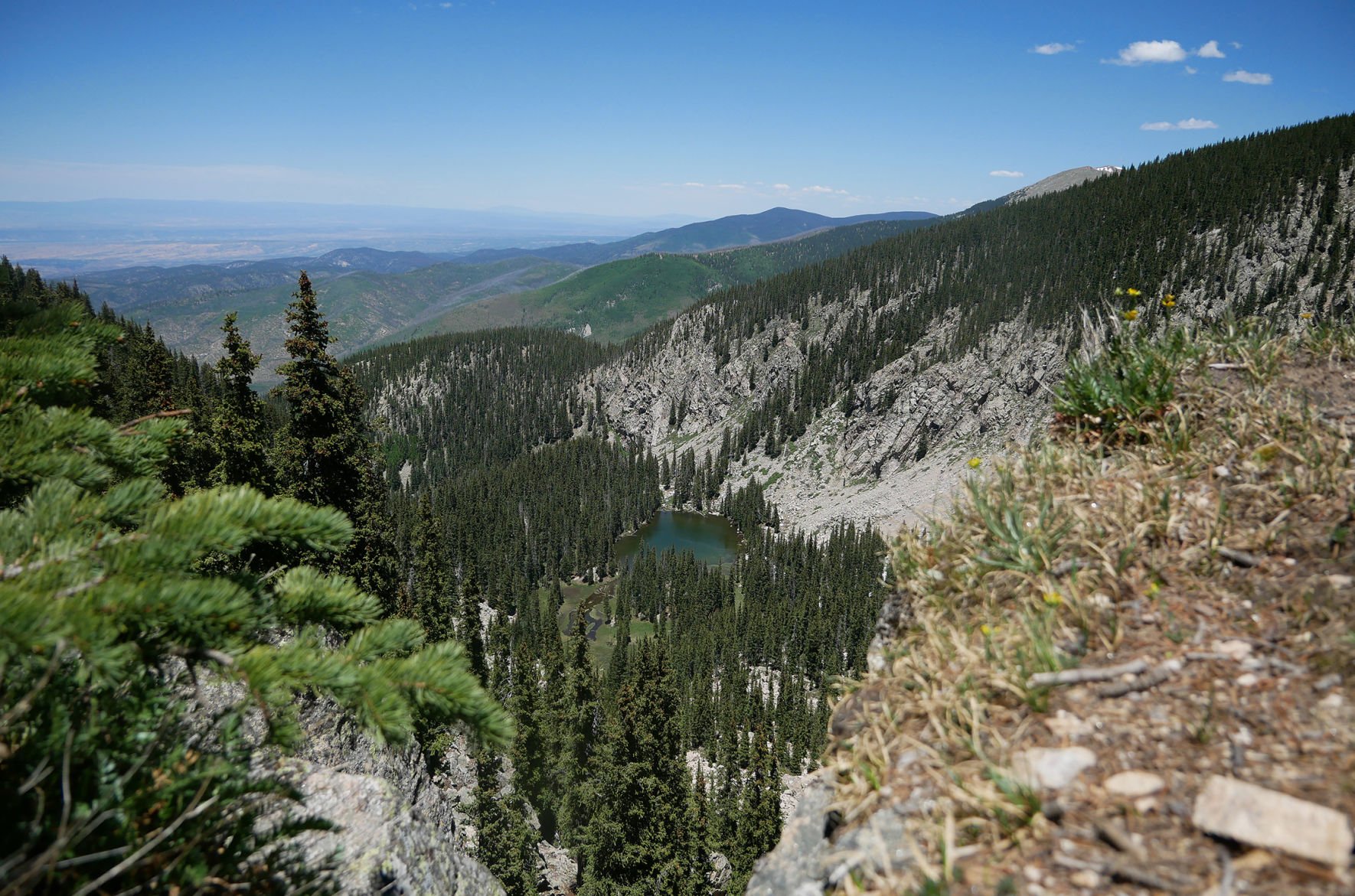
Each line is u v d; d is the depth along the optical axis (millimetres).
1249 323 7461
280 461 23547
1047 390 7664
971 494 5949
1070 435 7016
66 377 4461
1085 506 5578
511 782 33500
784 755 65062
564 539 184000
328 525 4164
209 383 105188
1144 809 3068
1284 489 4957
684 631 129875
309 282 23594
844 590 140375
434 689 3865
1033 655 4133
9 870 2799
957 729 3863
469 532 158250
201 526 3635
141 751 3609
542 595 162375
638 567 165375
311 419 23734
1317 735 3189
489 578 145625
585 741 36875
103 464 4578
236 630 3516
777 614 122688
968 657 4309
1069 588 4691
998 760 3578
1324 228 178000
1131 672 3881
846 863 3465
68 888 3098
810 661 103875
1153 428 6336
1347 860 2539
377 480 27359
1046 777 3363
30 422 4156
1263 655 3775
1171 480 5527
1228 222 194500
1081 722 3660
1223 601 4273
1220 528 4824
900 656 4844
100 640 2846
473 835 26234
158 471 4930
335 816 8602
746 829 35625
